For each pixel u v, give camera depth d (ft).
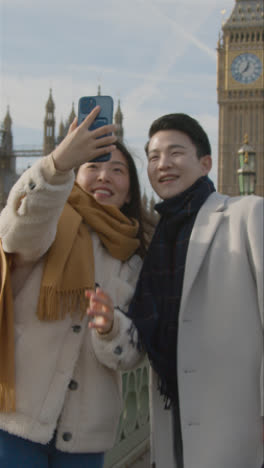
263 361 6.40
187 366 6.75
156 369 7.09
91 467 7.24
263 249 6.66
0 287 6.97
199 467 6.50
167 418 7.32
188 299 6.84
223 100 260.01
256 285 6.73
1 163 148.87
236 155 257.55
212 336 6.68
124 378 12.25
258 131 256.52
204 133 7.75
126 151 8.69
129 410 12.69
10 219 6.46
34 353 6.98
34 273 7.19
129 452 12.50
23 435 6.77
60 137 158.92
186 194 7.45
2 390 6.76
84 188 8.35
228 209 7.18
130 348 7.02
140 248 8.73
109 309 6.64
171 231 7.45
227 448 6.42
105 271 7.70
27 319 7.10
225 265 6.82
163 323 7.18
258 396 6.54
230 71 260.01
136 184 8.97
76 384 7.20
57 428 7.06
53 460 7.18
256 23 257.34
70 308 7.04
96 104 6.65
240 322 6.61
